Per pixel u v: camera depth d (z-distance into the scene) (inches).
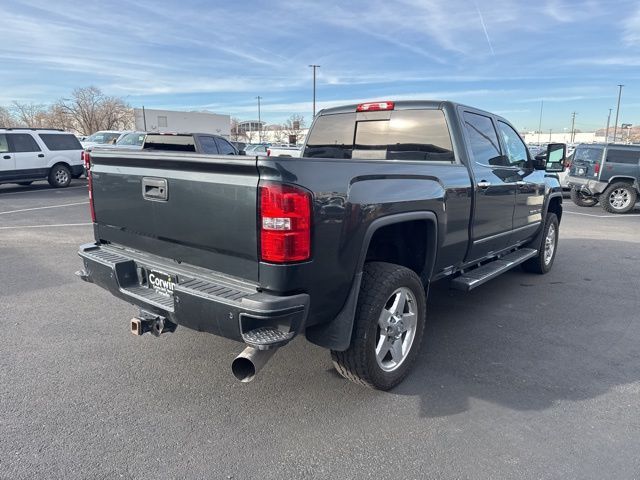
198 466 103.5
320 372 146.2
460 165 164.1
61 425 116.6
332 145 204.5
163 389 134.6
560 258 303.7
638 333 180.4
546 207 247.0
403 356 139.7
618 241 362.0
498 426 119.9
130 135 749.9
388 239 149.1
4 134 588.4
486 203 178.7
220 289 110.1
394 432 116.9
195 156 110.7
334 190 110.3
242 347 161.3
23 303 200.8
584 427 120.0
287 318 104.0
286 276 103.1
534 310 204.5
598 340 173.6
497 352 162.6
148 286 132.0
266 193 101.0
